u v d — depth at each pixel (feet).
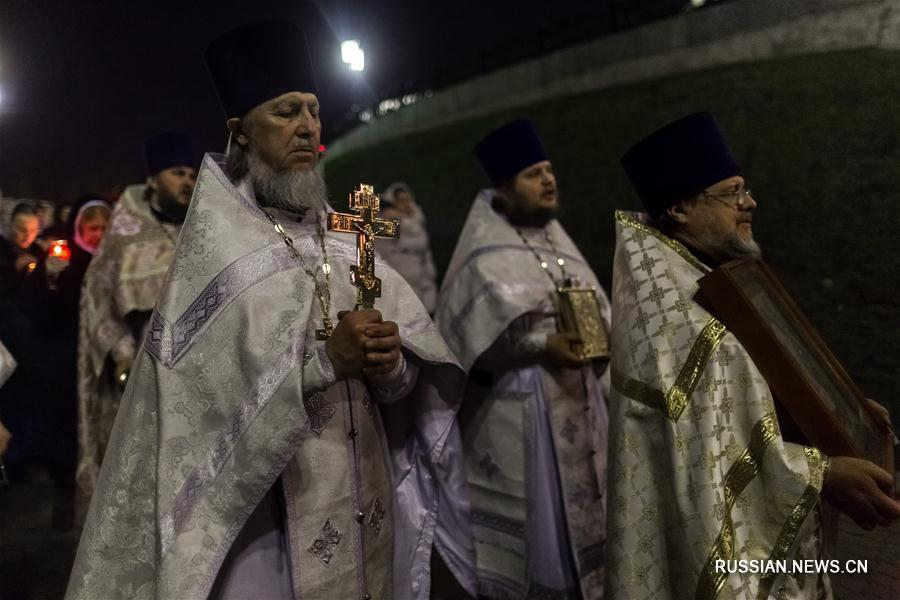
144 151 13.15
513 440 10.98
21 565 12.51
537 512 10.71
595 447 11.06
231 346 6.17
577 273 11.78
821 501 6.99
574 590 10.62
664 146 7.68
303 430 5.90
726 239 7.54
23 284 13.97
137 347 12.32
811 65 14.82
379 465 7.20
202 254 6.44
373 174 50.62
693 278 7.13
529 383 10.98
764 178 15.28
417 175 45.19
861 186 12.00
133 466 6.21
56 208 15.51
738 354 6.61
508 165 11.69
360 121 61.93
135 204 13.15
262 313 6.24
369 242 6.66
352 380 6.90
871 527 6.39
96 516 6.21
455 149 43.68
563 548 10.66
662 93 26.58
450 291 11.56
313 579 6.43
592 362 11.27
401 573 7.72
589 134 29.71
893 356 10.53
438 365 7.88
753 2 19.72
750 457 6.50
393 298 7.47
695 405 6.63
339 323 6.15
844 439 6.38
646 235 7.52
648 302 7.14
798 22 15.62
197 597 5.71
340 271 6.98
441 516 8.37
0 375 9.75
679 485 6.57
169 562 5.76
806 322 7.64
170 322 6.30
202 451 6.03
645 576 6.86
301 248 6.80
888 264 11.25
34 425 13.87
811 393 6.45
